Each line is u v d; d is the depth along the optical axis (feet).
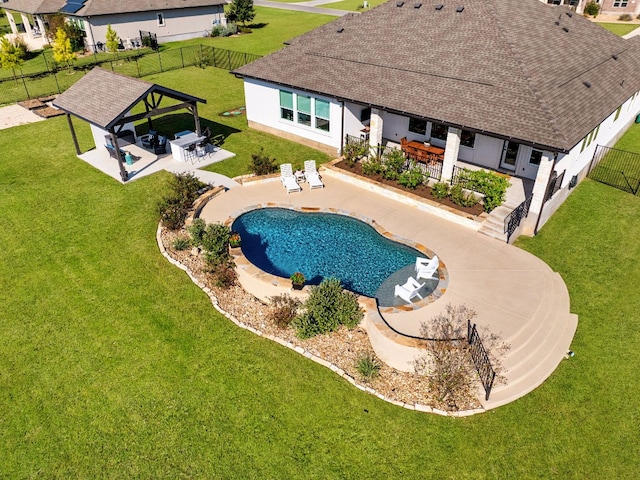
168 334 46.96
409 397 40.50
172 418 39.09
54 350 45.44
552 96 61.26
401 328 44.09
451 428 38.01
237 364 43.68
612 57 83.05
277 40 172.96
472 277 51.03
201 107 108.88
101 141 85.66
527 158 67.56
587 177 74.90
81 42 161.79
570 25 85.05
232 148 86.28
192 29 177.17
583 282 53.06
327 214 63.93
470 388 40.40
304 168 75.05
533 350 42.91
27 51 160.04
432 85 67.87
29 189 72.74
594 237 60.34
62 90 122.01
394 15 85.35
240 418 39.01
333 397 40.57
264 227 61.36
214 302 50.72
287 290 49.03
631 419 38.70
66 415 39.47
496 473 35.04
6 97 117.60
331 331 46.62
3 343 46.29
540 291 49.03
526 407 39.60
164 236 61.26
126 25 161.58
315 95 78.84
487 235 58.75
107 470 35.50
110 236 61.57
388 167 70.13
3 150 86.79
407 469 35.32
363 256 55.67
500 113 59.72
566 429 37.93
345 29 88.69
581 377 42.19
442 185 63.62
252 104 92.43
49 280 54.29
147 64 144.77
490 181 60.18
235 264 53.26
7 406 40.29
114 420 39.01
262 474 35.12
